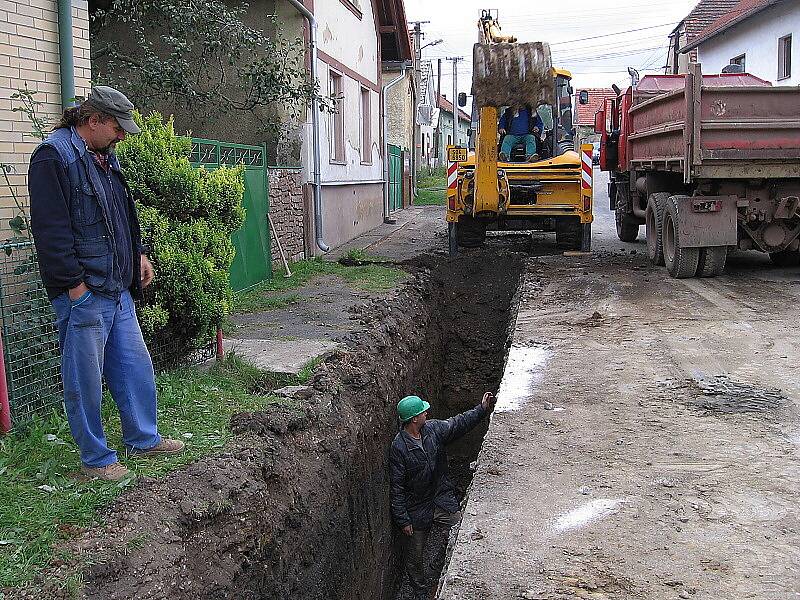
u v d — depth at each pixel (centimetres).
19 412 510
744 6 2705
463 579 366
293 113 1327
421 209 2722
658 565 373
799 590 349
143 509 409
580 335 821
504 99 1195
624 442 525
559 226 1439
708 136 1008
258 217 1115
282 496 507
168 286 604
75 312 425
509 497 448
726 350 746
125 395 471
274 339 793
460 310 1345
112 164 454
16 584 340
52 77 668
